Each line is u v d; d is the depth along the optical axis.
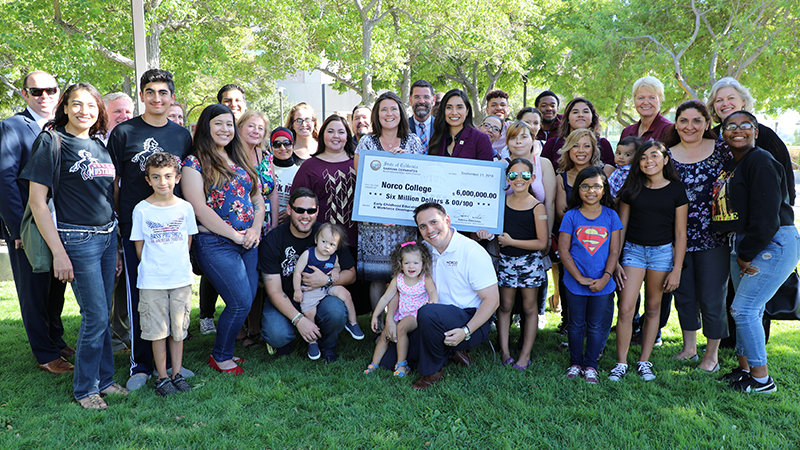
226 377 4.00
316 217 4.60
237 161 4.11
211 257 3.95
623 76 21.22
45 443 3.07
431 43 24.02
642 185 3.96
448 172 4.49
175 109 5.41
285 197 5.02
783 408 3.43
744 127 3.55
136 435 3.15
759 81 19.38
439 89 31.19
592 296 4.02
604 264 3.97
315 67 22.56
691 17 20.53
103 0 16.16
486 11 22.28
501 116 6.25
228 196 3.98
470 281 4.10
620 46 20.73
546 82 27.25
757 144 3.85
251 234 4.12
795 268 3.81
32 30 16.70
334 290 4.40
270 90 33.97
